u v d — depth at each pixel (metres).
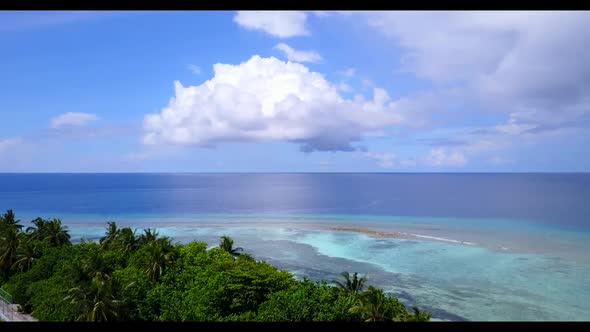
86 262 51.88
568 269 85.75
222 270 52.69
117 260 60.38
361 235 127.31
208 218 174.50
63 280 51.25
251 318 43.00
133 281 48.25
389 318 41.66
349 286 50.50
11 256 62.47
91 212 199.25
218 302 46.38
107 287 44.09
